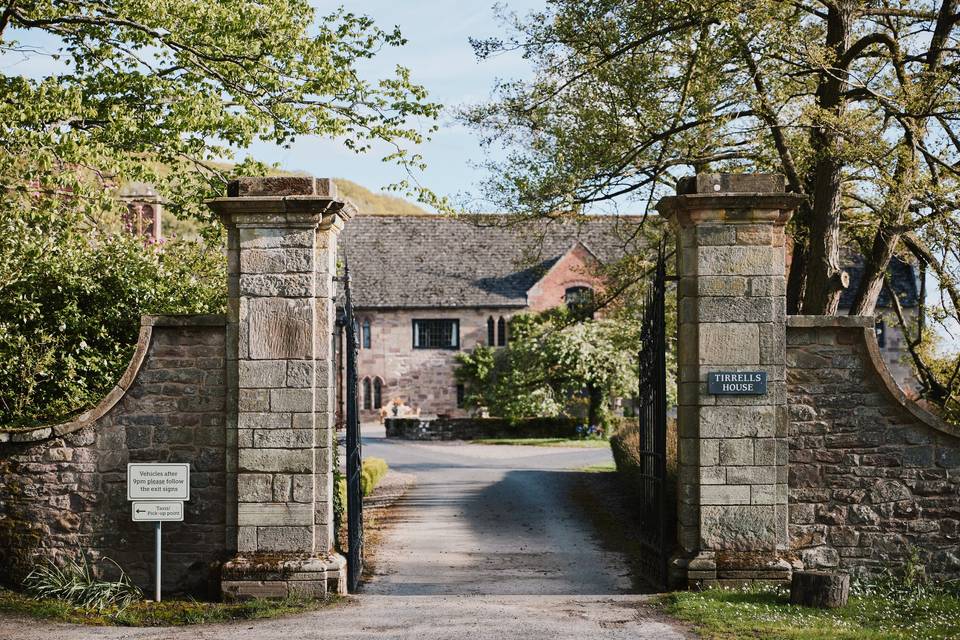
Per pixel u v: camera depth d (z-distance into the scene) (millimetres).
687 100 15320
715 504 9844
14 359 13984
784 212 9859
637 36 15148
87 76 13953
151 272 15836
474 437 35688
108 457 10102
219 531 10023
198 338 10094
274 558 9742
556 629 8523
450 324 48281
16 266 14352
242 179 9852
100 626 8883
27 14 13203
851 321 10039
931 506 10055
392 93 15078
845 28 14992
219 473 10039
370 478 19469
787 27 13672
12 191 12680
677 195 10000
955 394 16281
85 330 15016
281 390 9797
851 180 16266
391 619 8945
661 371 10406
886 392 10078
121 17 13523
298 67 14500
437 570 12078
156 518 9711
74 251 14922
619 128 15523
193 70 13969
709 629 8328
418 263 49062
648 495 11297
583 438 35125
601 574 11766
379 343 48031
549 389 36219
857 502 10055
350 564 10367
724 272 9859
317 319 9867
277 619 9008
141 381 10094
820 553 10023
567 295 47844
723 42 13938
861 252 18375
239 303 9867
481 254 49438
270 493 9773
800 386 10078
